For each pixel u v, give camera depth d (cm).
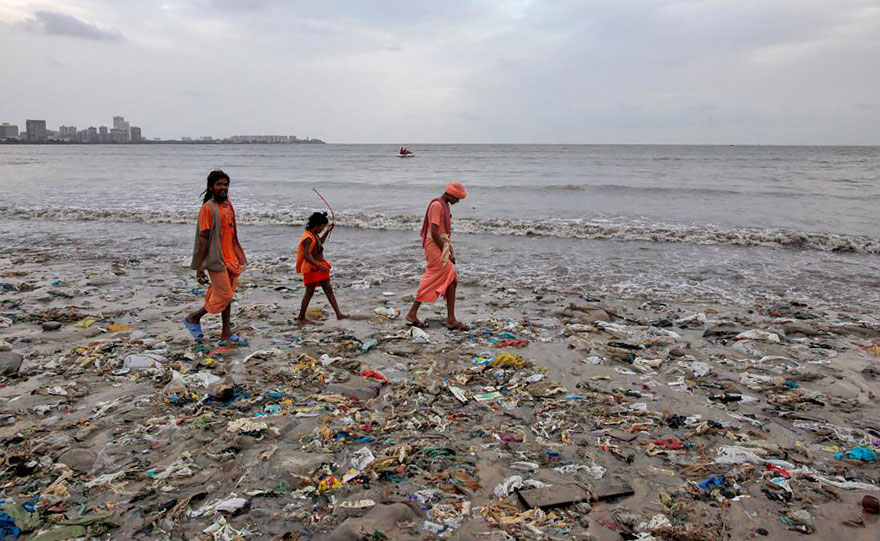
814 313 825
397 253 1278
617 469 389
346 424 454
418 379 555
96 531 310
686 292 959
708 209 1867
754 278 1056
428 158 6669
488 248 1337
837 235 1359
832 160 6053
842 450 418
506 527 319
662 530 315
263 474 374
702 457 405
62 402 491
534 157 6981
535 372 579
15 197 2211
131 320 759
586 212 1830
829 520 327
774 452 413
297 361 595
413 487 362
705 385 551
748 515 333
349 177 3328
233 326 734
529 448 420
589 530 318
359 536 303
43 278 1012
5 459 386
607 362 611
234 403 491
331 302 765
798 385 554
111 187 2638
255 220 1727
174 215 1755
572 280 1040
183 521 323
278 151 10719
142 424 448
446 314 808
